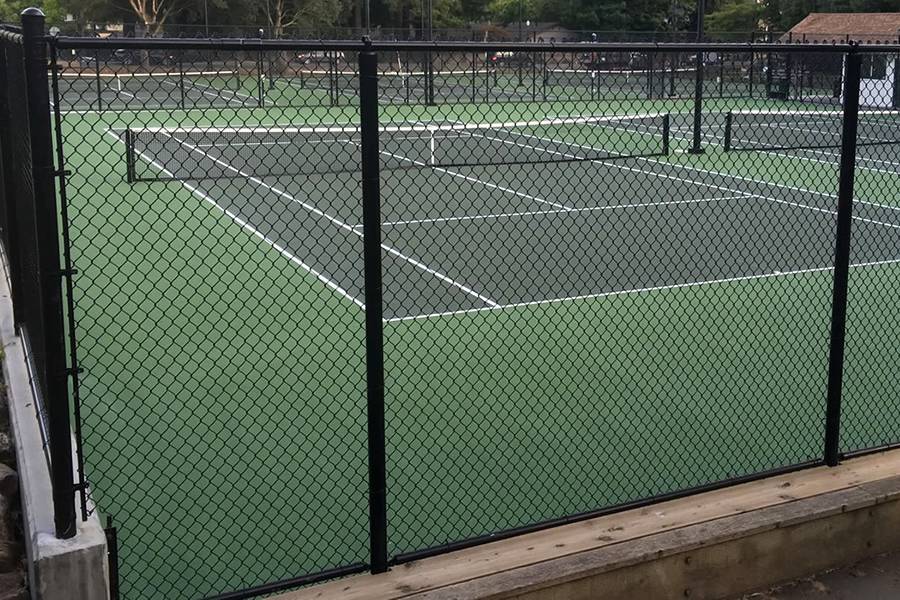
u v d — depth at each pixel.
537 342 8.95
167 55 14.62
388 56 22.66
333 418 7.02
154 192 16.92
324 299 10.45
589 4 61.94
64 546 3.91
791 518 4.76
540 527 4.68
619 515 4.83
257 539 5.27
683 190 18.08
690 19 66.44
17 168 6.17
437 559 4.44
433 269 12.18
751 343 8.91
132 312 9.75
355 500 5.75
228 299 10.36
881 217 15.54
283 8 62.88
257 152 20.73
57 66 3.85
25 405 5.97
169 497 5.72
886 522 5.07
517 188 18.17
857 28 45.84
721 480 5.59
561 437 6.73
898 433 6.87
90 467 6.11
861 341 9.06
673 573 4.50
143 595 4.70
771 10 63.75
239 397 7.44
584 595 4.31
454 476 6.09
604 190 18.03
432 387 7.70
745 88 20.48
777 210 16.08
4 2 58.88
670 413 7.18
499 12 78.06
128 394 7.47
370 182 4.20
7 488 5.46
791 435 6.79
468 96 22.20
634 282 11.38
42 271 3.85
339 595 4.14
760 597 4.70
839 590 4.76
